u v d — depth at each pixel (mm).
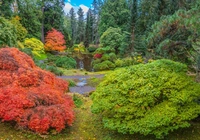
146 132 4348
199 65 6379
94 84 13641
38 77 6336
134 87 4883
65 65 21688
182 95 4609
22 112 4949
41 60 22875
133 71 5355
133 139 4852
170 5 19344
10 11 24266
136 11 24031
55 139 4789
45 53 27031
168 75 4949
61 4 36312
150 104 4695
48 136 4816
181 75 5043
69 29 49594
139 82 4910
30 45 23312
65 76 16266
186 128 5180
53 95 5715
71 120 5129
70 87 12812
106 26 32062
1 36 10844
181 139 4793
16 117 4863
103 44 27000
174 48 6688
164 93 4719
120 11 32812
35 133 4801
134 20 23859
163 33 6500
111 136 4984
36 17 29453
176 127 4418
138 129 4410
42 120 4770
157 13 20828
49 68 16219
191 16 5645
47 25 32031
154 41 6949
